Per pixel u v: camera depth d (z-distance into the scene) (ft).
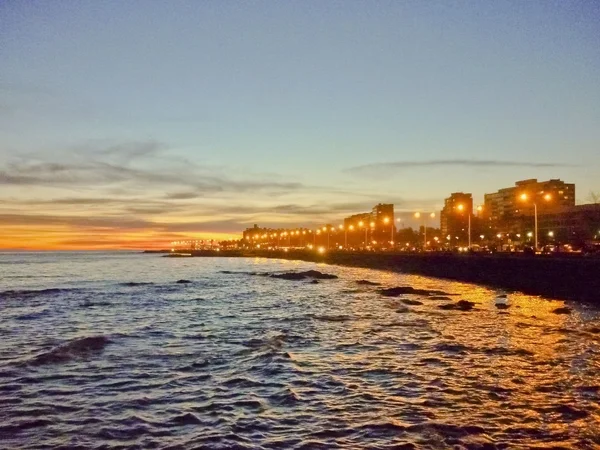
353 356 94.22
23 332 125.90
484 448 50.98
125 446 52.80
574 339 108.37
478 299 193.36
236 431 56.65
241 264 647.15
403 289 223.10
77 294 230.89
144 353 97.81
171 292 244.63
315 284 297.74
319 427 57.57
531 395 68.08
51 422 59.67
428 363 87.56
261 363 88.63
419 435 54.65
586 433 54.70
